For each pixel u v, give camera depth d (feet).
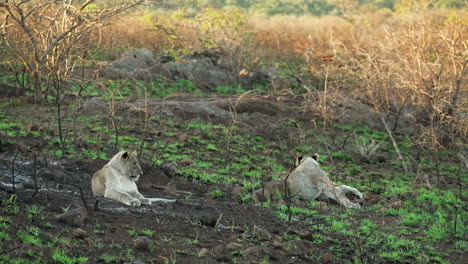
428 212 38.40
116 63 78.07
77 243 25.57
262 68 88.48
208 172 45.47
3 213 27.40
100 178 35.60
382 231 33.81
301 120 67.10
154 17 106.32
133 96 69.21
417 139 57.77
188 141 54.03
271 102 69.72
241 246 27.96
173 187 39.42
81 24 59.47
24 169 37.73
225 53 90.74
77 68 77.97
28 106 60.34
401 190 44.39
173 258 25.39
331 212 37.22
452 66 63.36
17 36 65.05
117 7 58.70
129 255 25.00
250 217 34.12
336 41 82.74
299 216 35.63
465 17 67.82
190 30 98.99
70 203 31.76
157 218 31.32
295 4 233.55
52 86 66.74
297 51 102.73
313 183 39.55
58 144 46.78
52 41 61.52
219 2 221.25
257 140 58.44
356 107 69.36
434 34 66.95
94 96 66.33
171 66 83.76
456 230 33.78
